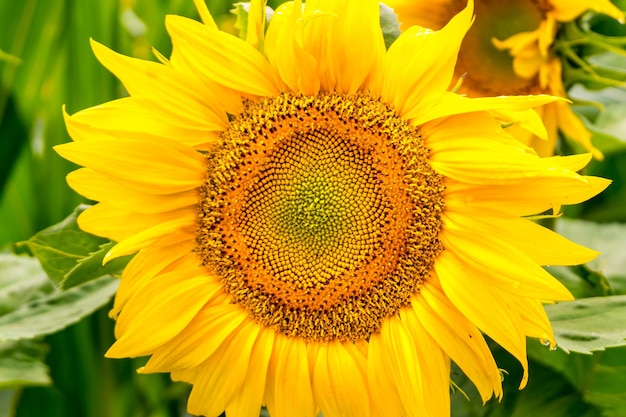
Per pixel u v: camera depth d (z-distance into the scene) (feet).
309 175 2.27
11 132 2.75
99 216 2.23
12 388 2.77
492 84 2.75
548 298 2.15
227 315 2.29
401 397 2.23
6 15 2.71
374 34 2.18
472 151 2.15
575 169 2.14
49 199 2.77
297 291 2.29
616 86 2.65
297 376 2.28
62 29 2.73
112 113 2.20
